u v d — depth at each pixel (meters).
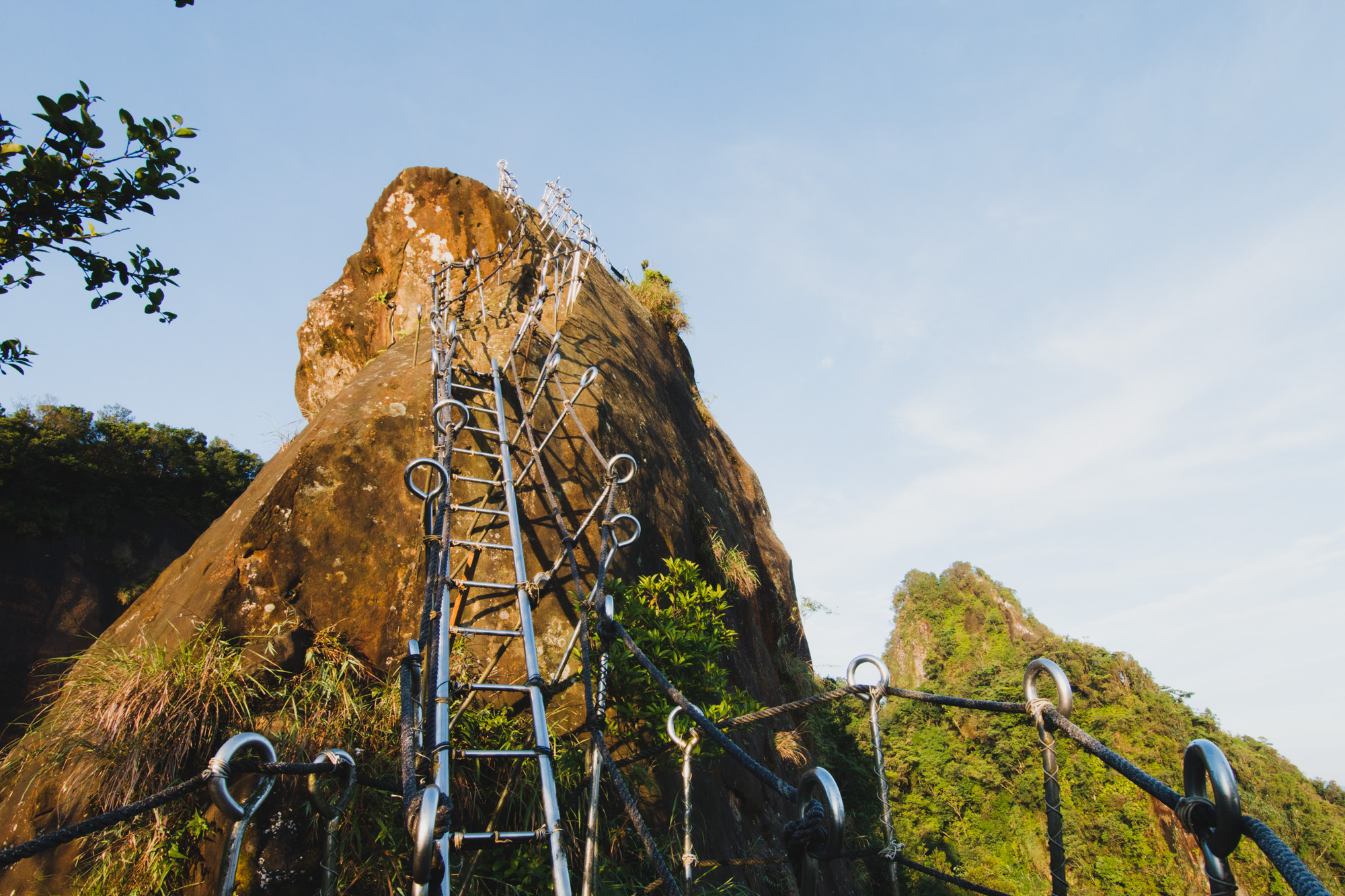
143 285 4.01
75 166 3.56
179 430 32.72
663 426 8.36
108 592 27.20
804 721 10.48
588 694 3.48
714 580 7.74
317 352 9.29
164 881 3.28
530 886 3.63
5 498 25.53
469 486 5.66
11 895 3.23
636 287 12.85
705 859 4.69
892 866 2.21
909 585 81.75
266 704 3.96
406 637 4.71
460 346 6.98
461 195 9.36
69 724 3.62
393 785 3.02
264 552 4.63
